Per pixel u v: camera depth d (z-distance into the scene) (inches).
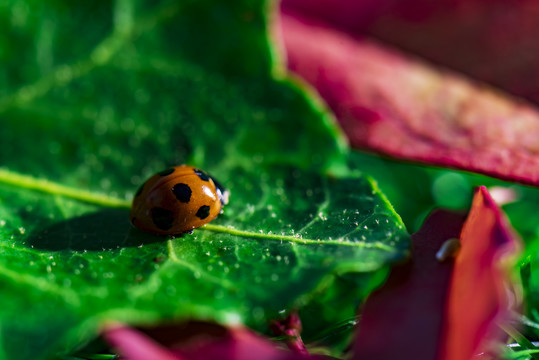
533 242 3.8
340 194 3.7
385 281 3.3
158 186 3.6
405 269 3.4
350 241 3.4
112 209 3.8
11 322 3.2
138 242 3.6
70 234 3.6
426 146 3.9
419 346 3.2
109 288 3.3
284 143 3.9
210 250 3.5
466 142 3.9
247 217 3.6
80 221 3.7
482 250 3.2
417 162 3.9
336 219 3.6
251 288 3.3
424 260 3.4
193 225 3.6
